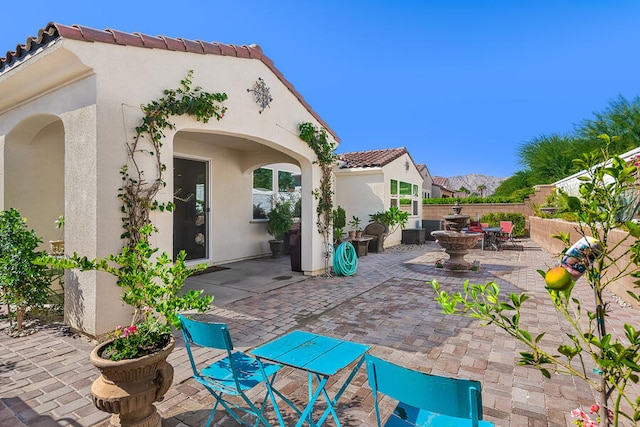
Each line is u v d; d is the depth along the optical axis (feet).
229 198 32.83
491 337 14.64
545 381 10.94
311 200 26.94
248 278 26.16
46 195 20.74
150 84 15.28
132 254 10.17
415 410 6.63
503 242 51.21
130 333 8.13
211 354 12.85
